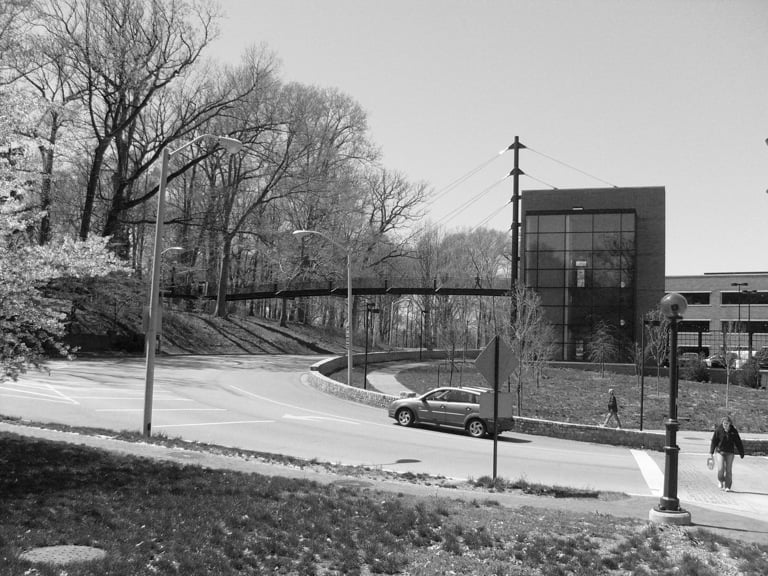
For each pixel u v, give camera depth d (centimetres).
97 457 1178
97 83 4462
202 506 873
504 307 5650
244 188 6531
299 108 5909
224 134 5325
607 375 4753
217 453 1487
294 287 7044
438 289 5997
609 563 803
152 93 4688
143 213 5341
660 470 1812
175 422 2066
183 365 4169
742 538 1005
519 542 866
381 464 1639
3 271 1041
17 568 575
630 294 5362
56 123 1950
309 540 794
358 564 736
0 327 1059
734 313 7475
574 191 5544
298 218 6788
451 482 1420
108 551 663
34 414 1952
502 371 1425
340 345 7494
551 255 5516
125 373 3450
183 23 4650
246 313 7612
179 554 684
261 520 848
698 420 2930
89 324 5084
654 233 5412
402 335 11312
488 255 9581
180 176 6538
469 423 2264
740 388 4328
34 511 770
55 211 4412
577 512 1117
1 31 1780
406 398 2431
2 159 1143
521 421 2442
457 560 778
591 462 1880
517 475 1603
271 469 1307
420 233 8600
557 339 5447
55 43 4119
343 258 6831
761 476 1784
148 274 6000
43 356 1156
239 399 2777
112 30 4431
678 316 1115
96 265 1169
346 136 6756
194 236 6025
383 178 7506
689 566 793
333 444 1881
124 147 4981
